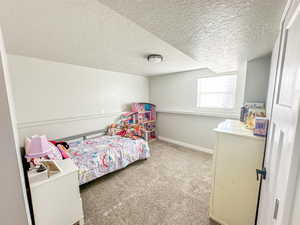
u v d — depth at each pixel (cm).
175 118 370
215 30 93
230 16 75
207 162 263
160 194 175
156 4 65
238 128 132
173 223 134
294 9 49
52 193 116
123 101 361
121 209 152
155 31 95
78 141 262
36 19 109
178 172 228
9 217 60
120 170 235
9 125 56
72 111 269
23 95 211
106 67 288
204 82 312
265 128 102
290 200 37
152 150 326
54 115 246
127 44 162
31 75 217
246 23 83
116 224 134
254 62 177
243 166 112
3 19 107
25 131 214
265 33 96
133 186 191
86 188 187
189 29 92
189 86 332
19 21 111
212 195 133
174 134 377
